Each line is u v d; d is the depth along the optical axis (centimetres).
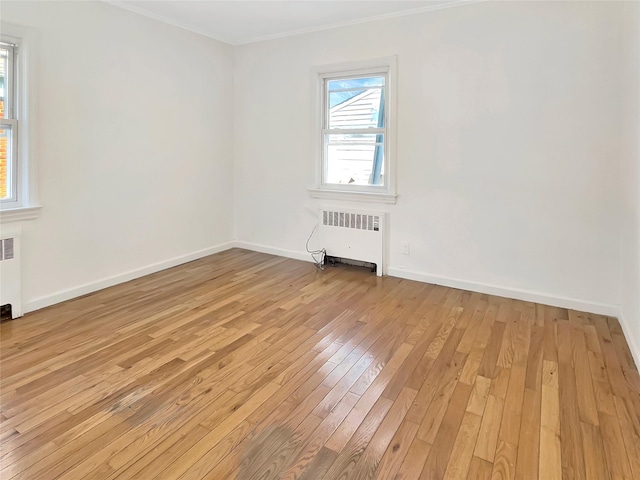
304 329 294
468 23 351
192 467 164
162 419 194
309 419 195
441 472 163
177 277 409
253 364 245
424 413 200
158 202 420
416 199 396
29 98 304
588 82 311
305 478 159
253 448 176
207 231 486
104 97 358
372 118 422
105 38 354
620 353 260
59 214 334
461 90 360
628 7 283
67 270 344
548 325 303
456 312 327
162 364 244
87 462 166
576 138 320
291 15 390
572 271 333
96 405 204
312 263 464
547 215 338
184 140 442
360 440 181
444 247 388
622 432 186
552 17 318
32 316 310
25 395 210
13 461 165
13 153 308
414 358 254
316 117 443
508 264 359
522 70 333
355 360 251
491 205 360
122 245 388
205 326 297
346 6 367
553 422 193
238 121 502
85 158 349
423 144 384
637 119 253
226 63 484
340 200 441
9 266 300
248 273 425
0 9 284
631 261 269
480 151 359
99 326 295
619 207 310
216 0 355
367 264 447
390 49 390
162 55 407
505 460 169
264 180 493
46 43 313
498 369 241
